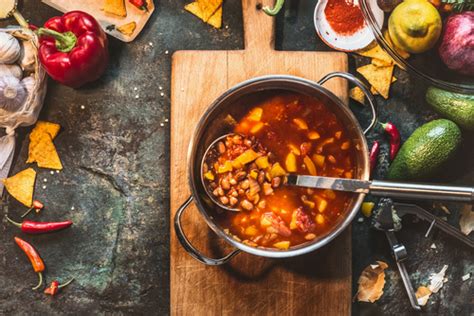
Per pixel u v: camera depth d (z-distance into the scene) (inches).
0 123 38.6
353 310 39.9
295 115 35.8
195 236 37.7
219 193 35.5
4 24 39.9
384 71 39.6
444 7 35.6
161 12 40.1
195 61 38.0
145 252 39.8
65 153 39.9
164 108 40.0
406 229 40.1
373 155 39.4
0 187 39.6
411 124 40.1
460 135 38.0
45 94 39.7
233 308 37.9
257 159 35.5
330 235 34.4
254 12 38.1
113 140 39.9
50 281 39.7
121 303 39.7
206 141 36.1
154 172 39.9
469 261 40.1
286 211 35.5
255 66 38.1
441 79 37.9
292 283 38.0
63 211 39.8
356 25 39.4
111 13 39.6
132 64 40.0
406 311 39.9
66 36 37.6
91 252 39.8
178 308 37.8
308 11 40.0
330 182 34.3
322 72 38.2
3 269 39.7
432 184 33.9
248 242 35.4
